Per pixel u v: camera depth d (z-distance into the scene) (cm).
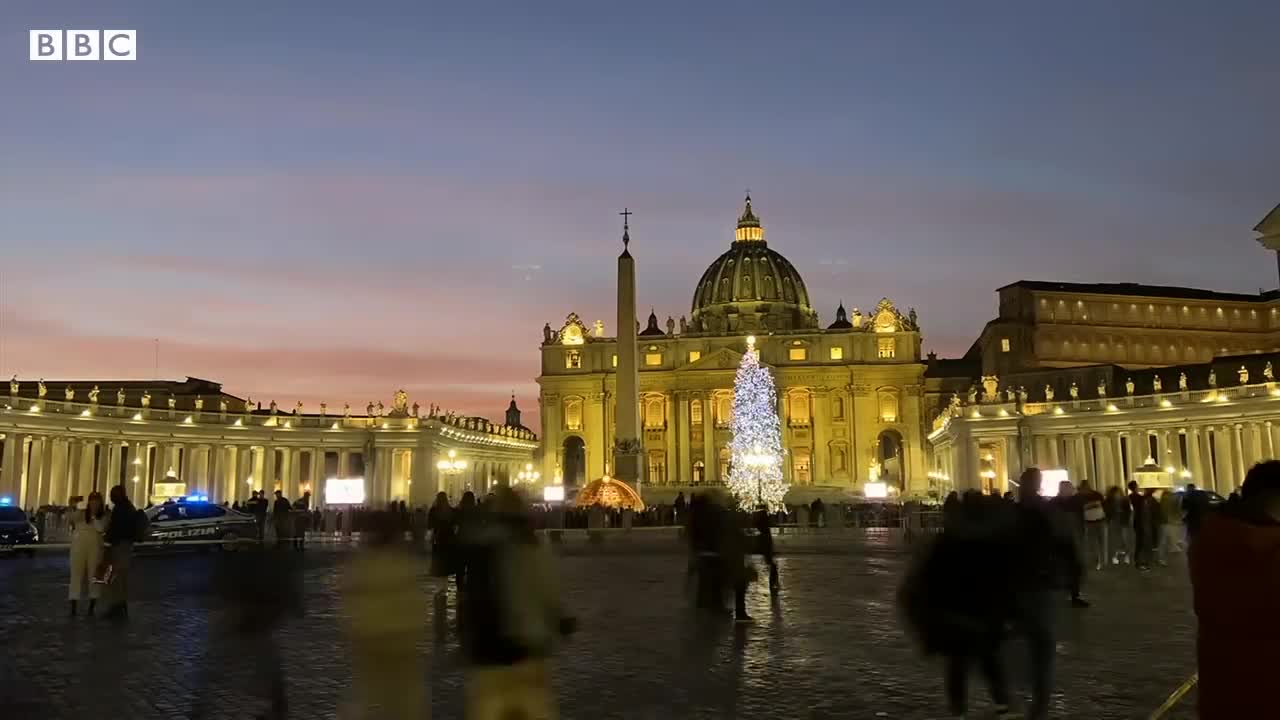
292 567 1163
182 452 9388
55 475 8056
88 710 1124
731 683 1263
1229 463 7956
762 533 2206
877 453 13775
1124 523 2988
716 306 15762
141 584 2678
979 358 14512
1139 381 9619
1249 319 12562
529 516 793
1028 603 1001
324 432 10281
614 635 1680
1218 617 550
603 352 14575
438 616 1653
